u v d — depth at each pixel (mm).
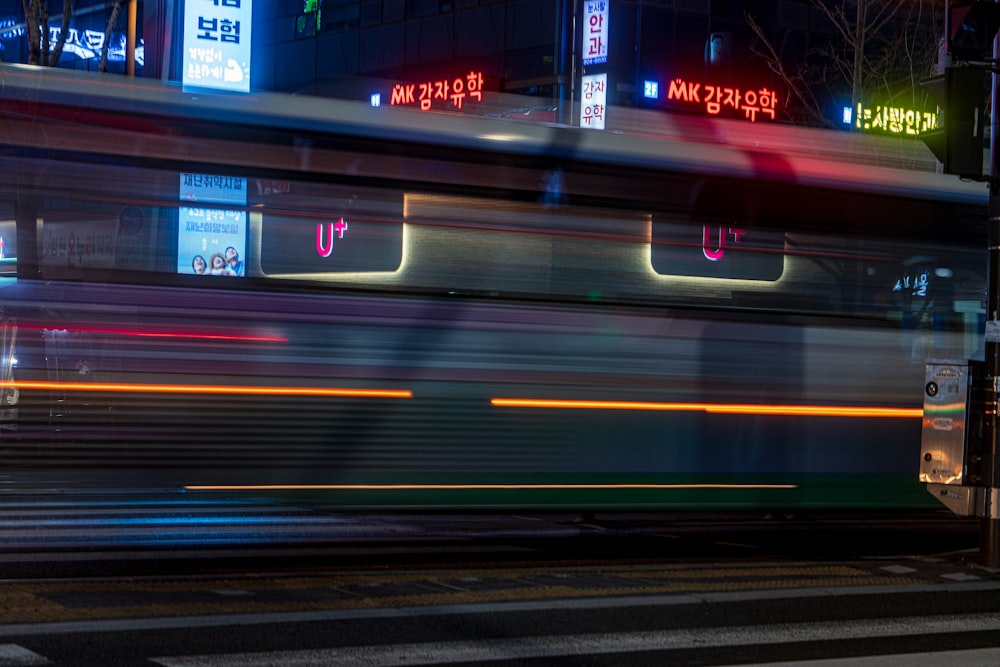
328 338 10672
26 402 9898
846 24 40500
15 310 9883
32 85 10023
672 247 11805
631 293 11625
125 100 10234
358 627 8695
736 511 12062
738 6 44375
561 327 11359
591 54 41219
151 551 11828
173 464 10242
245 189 10500
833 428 12453
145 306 10195
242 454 10422
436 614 9195
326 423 10656
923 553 13680
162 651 7852
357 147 10812
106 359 10086
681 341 11797
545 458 11312
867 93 40844
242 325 10438
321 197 10703
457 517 15188
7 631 8219
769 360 12156
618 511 11602
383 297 10836
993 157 11977
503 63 43781
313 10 49625
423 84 43844
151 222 10250
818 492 12391
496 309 11164
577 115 12133
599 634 8789
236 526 13594
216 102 10438
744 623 9320
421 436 10922
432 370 10961
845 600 10336
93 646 7914
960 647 8828
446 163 11055
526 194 11305
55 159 10031
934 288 12969
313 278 10648
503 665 7887
